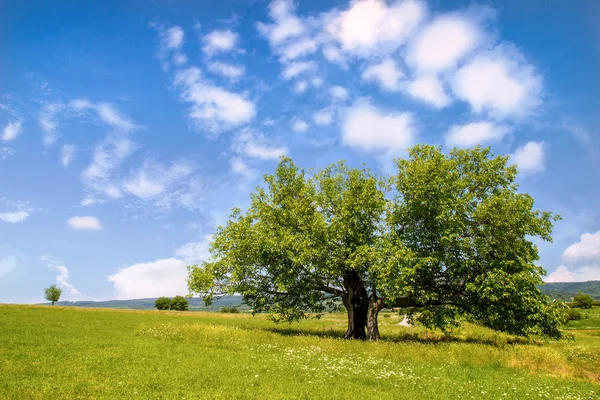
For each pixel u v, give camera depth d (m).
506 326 26.17
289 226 29.47
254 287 29.70
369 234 27.44
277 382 12.42
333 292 29.42
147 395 10.35
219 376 12.89
